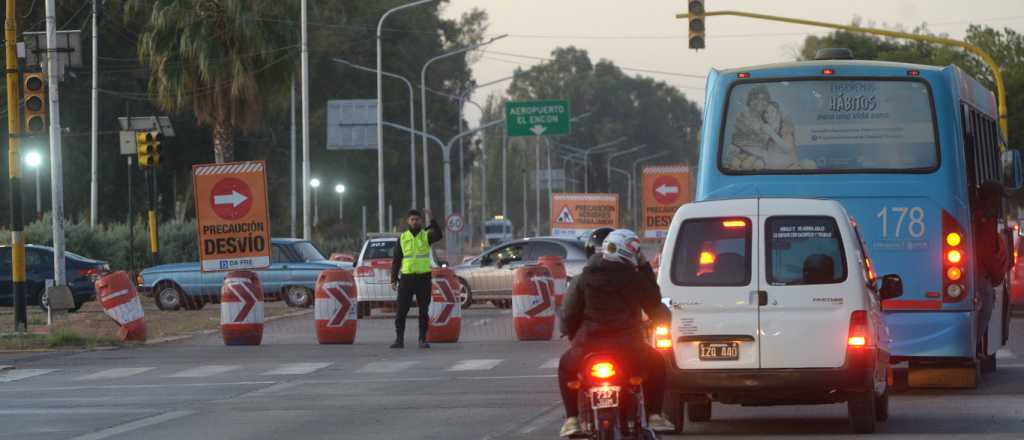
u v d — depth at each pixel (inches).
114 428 1489.9
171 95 5482.3
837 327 1311.5
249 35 5388.8
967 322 1653.5
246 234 2733.8
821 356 1312.7
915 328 1663.4
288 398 1771.7
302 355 2427.4
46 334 2711.6
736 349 1326.3
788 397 1327.5
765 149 1717.5
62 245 3112.7
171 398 1793.8
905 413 1535.4
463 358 2317.9
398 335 2529.5
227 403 1724.9
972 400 1647.4
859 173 1692.9
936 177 1674.5
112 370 2204.7
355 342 2738.7
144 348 2635.3
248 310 2662.4
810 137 1708.9
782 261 1328.7
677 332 1337.4
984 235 1748.3
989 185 1758.1
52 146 3107.8
